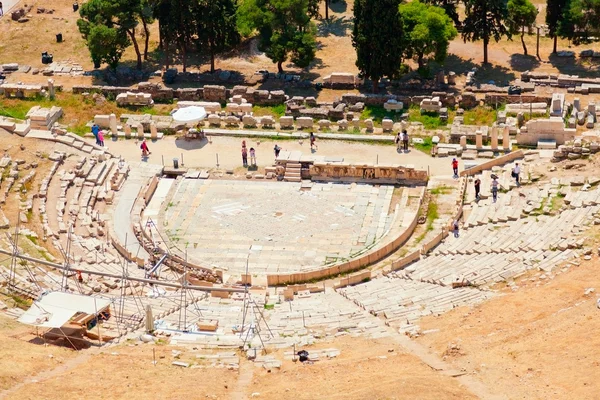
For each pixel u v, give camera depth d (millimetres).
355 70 135875
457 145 112625
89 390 66562
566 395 63625
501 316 75125
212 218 101812
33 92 126500
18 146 110688
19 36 146500
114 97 127000
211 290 83188
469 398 64062
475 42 142125
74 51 142625
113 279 89812
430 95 124938
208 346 75062
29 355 71875
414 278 88500
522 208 97625
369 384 65938
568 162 104125
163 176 110562
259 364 71250
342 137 115875
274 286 90562
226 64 138875
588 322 71812
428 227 99188
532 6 133375
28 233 96750
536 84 127125
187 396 65625
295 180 108062
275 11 136250
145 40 142250
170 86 132000
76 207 102625
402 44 124438
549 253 86375
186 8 131125
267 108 124688
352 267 92500
